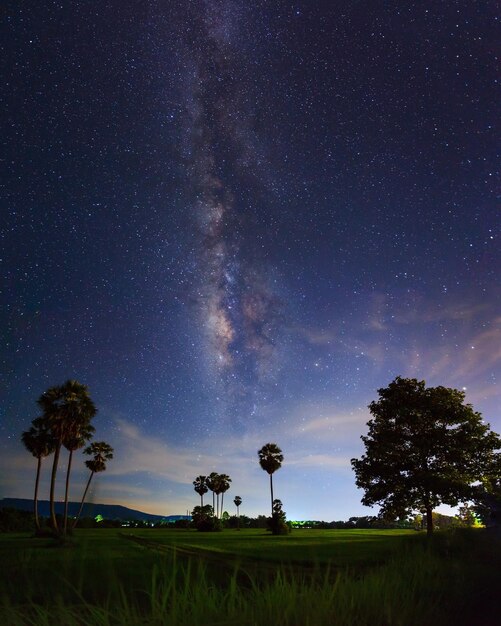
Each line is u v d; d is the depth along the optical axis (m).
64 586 3.72
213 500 107.31
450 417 31.12
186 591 3.34
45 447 51.03
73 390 47.34
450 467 30.03
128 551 6.23
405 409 31.36
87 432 49.03
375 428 32.91
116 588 3.67
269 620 3.32
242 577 4.73
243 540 40.72
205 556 5.60
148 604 3.76
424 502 29.27
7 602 3.20
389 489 30.06
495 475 29.66
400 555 7.94
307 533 63.41
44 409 46.50
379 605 4.12
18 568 4.23
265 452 74.25
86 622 3.06
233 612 3.38
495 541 9.71
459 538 10.29
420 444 30.28
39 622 3.06
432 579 5.67
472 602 5.00
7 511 50.38
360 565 7.68
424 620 4.19
